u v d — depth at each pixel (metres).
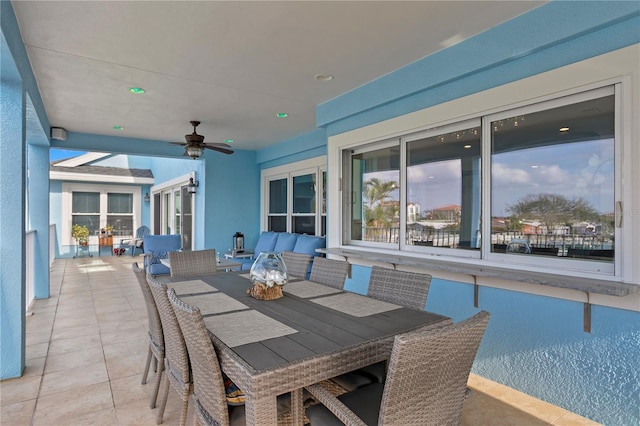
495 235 2.74
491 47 2.55
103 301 5.09
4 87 2.70
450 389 1.29
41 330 3.80
